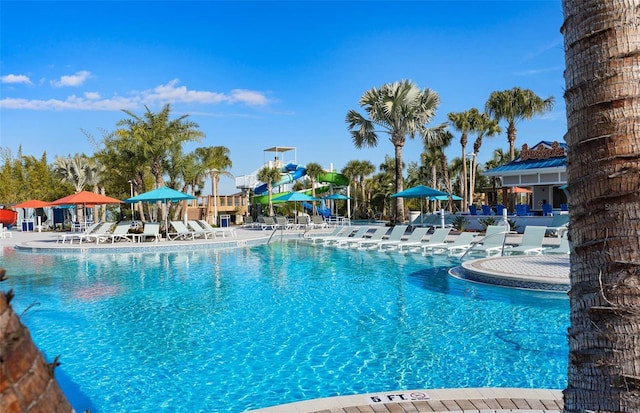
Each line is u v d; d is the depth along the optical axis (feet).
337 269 47.73
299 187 172.55
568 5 6.53
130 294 36.45
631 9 6.03
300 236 86.79
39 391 3.99
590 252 6.19
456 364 20.85
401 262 51.34
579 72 6.33
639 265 5.83
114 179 118.42
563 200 93.56
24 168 154.30
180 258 58.08
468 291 35.06
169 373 20.43
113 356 22.57
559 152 90.38
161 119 100.17
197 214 132.46
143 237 78.79
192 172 110.83
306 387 18.88
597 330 6.07
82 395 18.48
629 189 5.90
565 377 19.24
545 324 26.37
